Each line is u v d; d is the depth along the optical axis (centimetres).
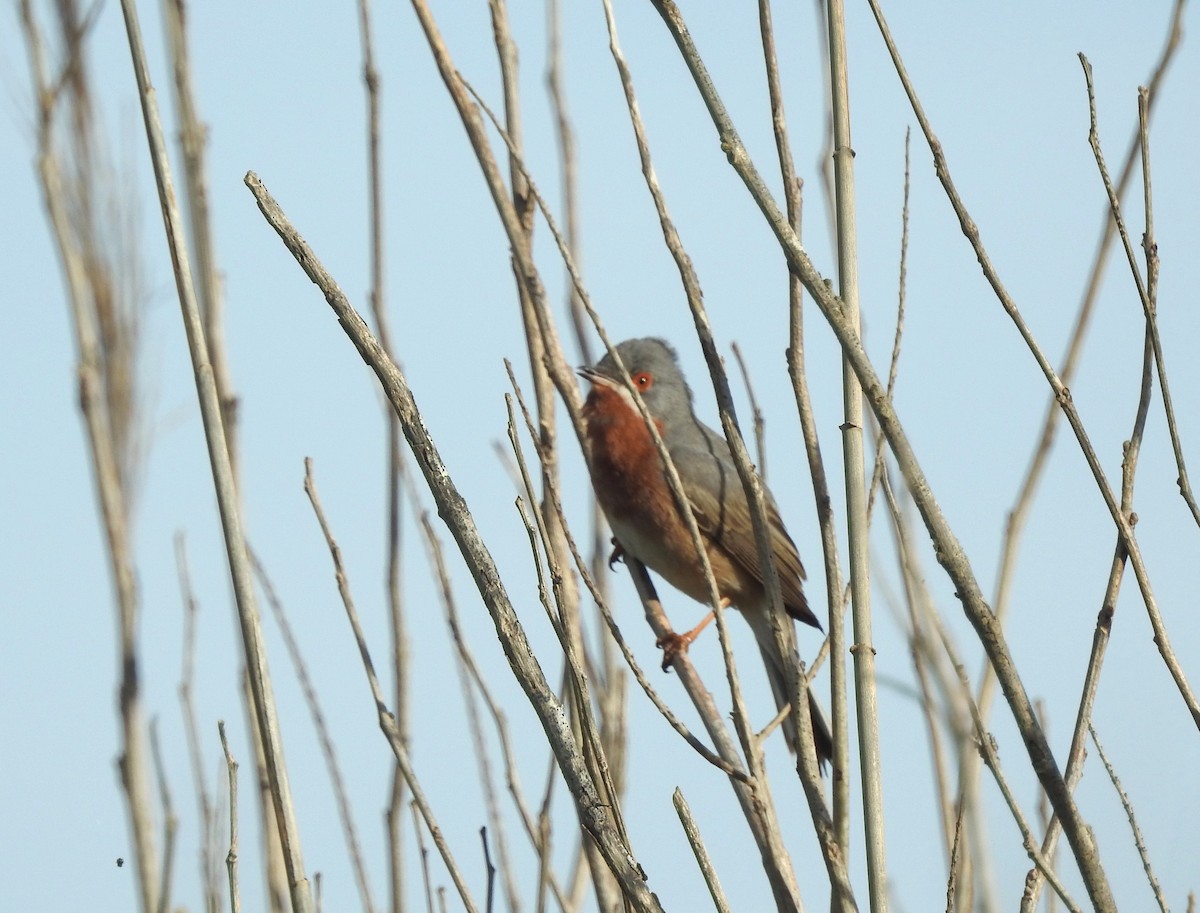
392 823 977
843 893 723
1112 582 743
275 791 825
